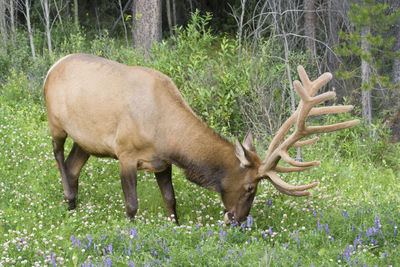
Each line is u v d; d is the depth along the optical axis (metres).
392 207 8.88
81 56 9.26
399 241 7.64
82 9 34.16
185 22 34.41
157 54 15.31
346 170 12.54
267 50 15.59
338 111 7.88
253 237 7.54
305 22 19.23
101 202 9.91
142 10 21.06
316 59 18.22
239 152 7.99
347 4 17.41
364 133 15.03
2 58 21.56
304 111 7.81
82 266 6.35
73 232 8.05
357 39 14.52
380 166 13.65
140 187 10.79
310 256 7.06
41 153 11.78
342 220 8.41
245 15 27.84
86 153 9.77
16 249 6.77
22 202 9.30
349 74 15.79
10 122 13.70
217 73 14.74
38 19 31.75
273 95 14.26
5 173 10.60
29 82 18.41
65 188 9.72
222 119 14.05
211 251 6.85
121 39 31.05
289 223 8.77
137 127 8.36
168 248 6.99
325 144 14.41
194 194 10.40
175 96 8.54
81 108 8.84
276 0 16.30
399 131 15.73
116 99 8.49
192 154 8.36
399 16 14.02
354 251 7.09
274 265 6.54
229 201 8.44
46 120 15.52
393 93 16.45
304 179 11.66
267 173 8.16
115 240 7.21
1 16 25.48
